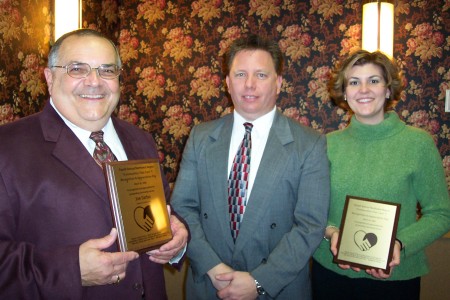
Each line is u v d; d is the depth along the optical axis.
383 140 1.52
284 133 1.50
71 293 0.96
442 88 2.62
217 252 1.47
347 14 2.75
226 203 1.46
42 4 2.33
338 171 1.55
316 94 2.83
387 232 1.38
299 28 2.83
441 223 1.42
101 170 1.13
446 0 2.58
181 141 3.11
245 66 1.45
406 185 1.46
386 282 1.45
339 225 1.52
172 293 2.58
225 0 2.96
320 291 1.58
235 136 1.55
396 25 2.66
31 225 1.05
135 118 3.20
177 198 1.56
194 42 3.03
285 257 1.35
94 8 2.85
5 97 2.05
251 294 1.33
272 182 1.42
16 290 0.95
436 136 2.64
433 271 2.44
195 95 3.05
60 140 1.11
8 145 1.06
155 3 3.10
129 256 1.03
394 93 1.55
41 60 2.33
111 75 1.15
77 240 1.06
